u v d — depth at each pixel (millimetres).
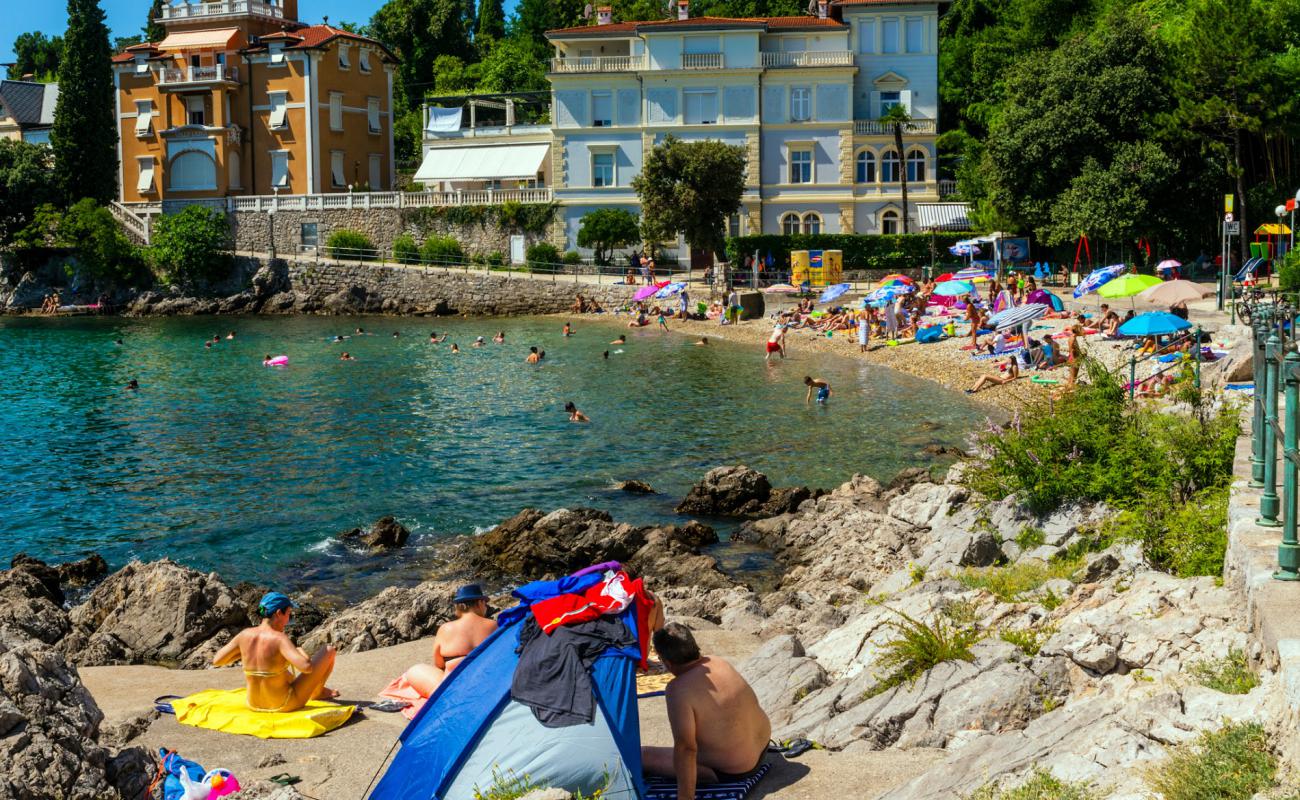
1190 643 10055
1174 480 18438
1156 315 32469
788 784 8734
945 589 15016
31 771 8234
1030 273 67938
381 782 8562
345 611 19031
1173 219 61094
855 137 81312
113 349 62875
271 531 26156
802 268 73062
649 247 79125
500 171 87438
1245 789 6777
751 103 81375
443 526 26484
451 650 11844
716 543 24891
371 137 99625
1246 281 48188
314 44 92500
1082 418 20500
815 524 24500
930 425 36250
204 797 8930
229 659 11367
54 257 91000
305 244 90188
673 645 8477
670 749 8844
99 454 34594
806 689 11688
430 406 42406
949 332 53562
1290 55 58156
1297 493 9398
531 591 8953
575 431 37094
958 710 10141
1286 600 8930
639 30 81062
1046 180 64000
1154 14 73500
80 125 92312
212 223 88812
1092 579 15031
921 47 81250
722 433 36188
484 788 8133
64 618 18688
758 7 106000
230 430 38250
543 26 122062
